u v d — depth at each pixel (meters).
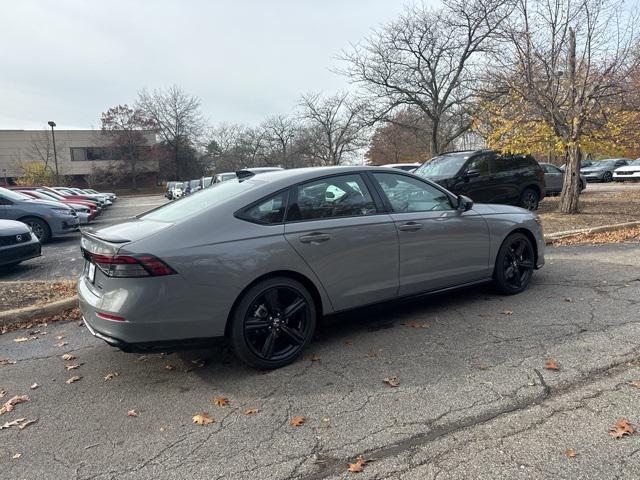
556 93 10.30
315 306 3.95
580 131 10.45
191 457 2.61
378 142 37.22
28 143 65.00
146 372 3.76
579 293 5.18
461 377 3.36
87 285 3.69
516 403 2.97
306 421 2.91
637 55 9.61
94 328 3.41
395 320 4.64
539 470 2.33
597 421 2.71
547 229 9.41
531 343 3.87
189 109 69.56
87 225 17.38
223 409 3.12
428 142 25.08
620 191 19.11
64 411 3.20
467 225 4.77
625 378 3.20
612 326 4.14
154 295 3.21
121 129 66.56
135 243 3.27
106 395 3.40
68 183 64.62
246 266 3.46
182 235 3.37
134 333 3.22
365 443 2.65
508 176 11.16
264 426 2.88
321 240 3.81
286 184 3.85
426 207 4.59
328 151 40.06
